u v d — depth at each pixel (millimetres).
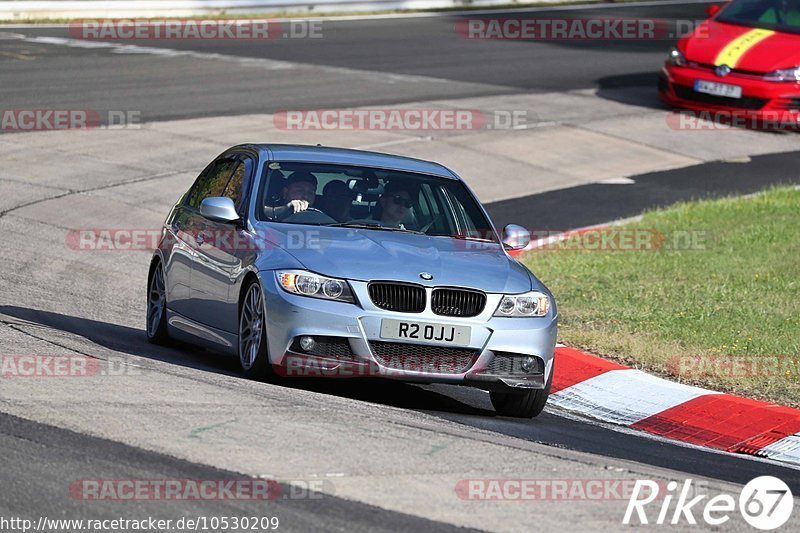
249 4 93625
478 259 23156
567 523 15289
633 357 27844
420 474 16703
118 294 33438
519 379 22141
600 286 34688
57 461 16000
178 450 16781
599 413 24625
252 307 22547
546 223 44031
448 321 21547
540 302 22594
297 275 21594
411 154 52938
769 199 46969
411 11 102312
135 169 48656
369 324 21266
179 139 53281
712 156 56219
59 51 72188
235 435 17672
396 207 24547
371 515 14812
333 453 17234
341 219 23953
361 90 65438
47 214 41906
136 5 88438
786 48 60312
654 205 47344
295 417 19094
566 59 80062
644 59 81625
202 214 23953
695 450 22016
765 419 23828
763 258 37875
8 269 34125
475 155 53938
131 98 60250
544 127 59625
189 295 25453
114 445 16828
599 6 110062
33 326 25969
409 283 21594
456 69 73812
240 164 25922
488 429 21031
